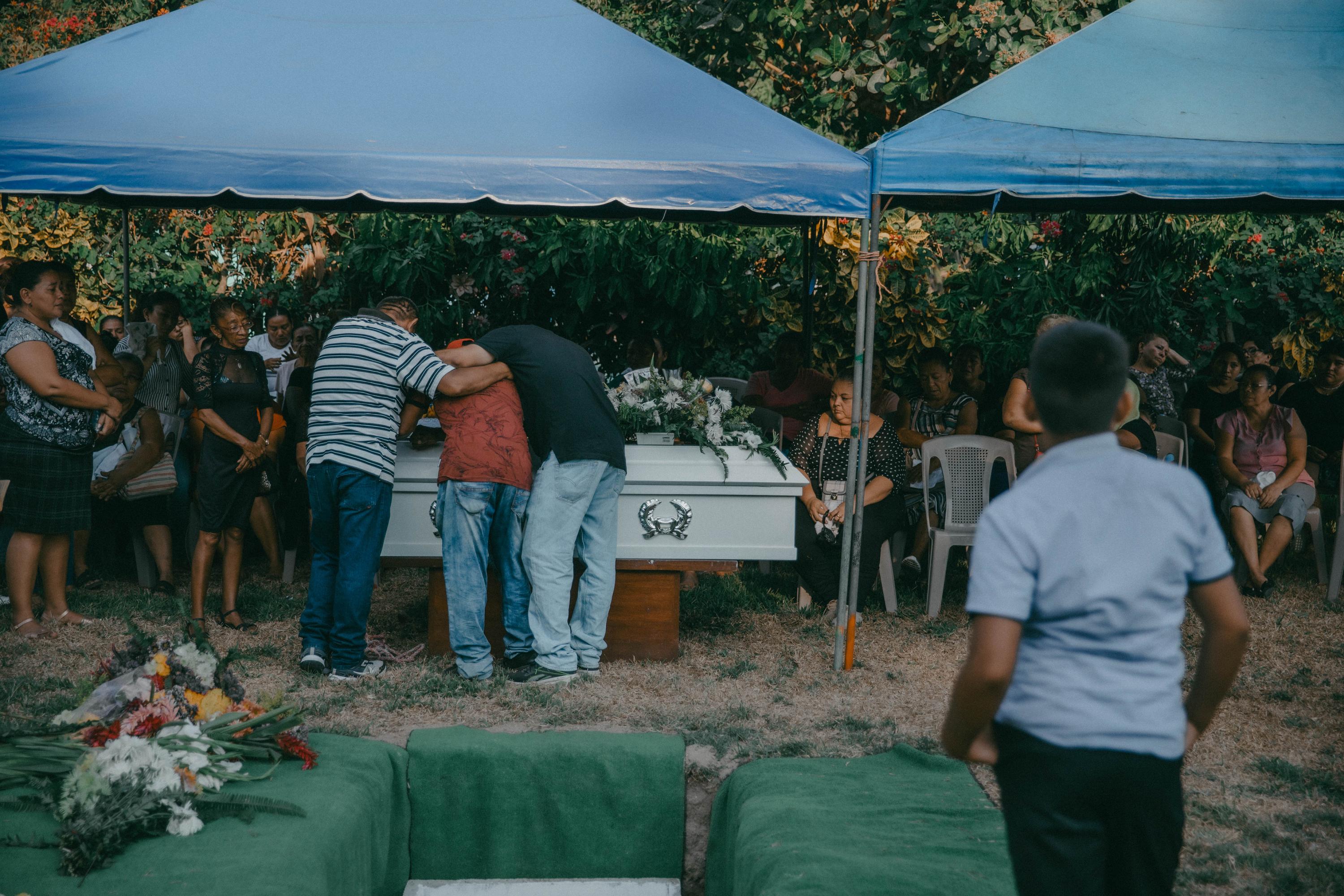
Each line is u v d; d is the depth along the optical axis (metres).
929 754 3.63
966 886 2.61
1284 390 6.86
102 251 9.69
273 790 3.01
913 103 6.64
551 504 4.27
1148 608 1.71
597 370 4.46
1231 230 8.27
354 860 2.94
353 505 4.22
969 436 5.60
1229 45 5.00
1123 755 1.69
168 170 3.99
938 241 8.72
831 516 5.37
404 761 3.48
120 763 2.71
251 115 4.28
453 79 4.63
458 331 7.50
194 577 4.92
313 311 8.48
